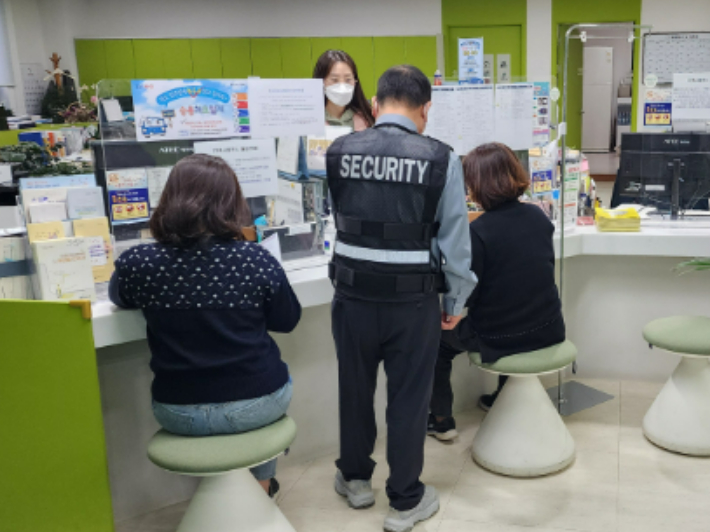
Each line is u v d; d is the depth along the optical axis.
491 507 2.28
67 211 2.10
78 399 1.68
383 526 2.18
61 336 1.64
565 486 2.39
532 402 2.51
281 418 1.90
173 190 1.73
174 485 2.38
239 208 1.79
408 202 1.92
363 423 2.22
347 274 2.02
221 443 1.75
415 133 1.98
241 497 1.92
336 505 2.33
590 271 3.21
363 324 2.04
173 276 1.71
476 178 2.36
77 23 8.59
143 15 8.55
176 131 2.21
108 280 2.09
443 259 2.09
